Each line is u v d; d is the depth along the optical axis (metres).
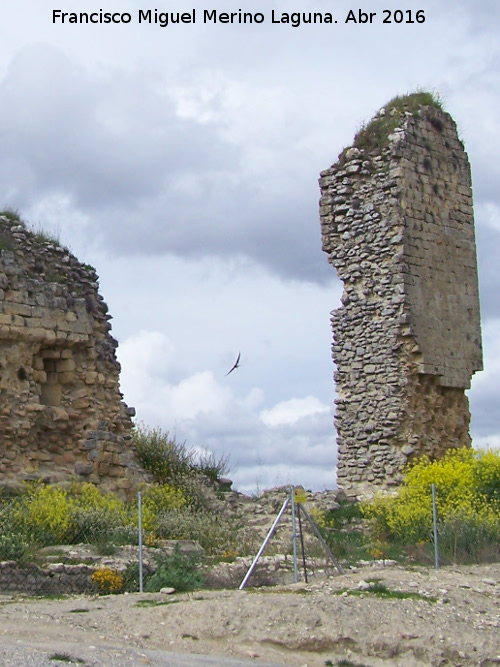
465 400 31.66
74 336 26.30
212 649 14.15
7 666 11.82
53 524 20.95
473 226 32.44
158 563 19.11
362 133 31.67
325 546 18.39
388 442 29.78
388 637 14.43
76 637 13.82
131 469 27.02
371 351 30.36
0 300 24.62
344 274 31.03
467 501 25.09
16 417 24.67
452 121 32.53
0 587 17.44
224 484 30.59
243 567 19.64
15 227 25.88
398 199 30.47
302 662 13.95
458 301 31.48
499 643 14.62
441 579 17.89
